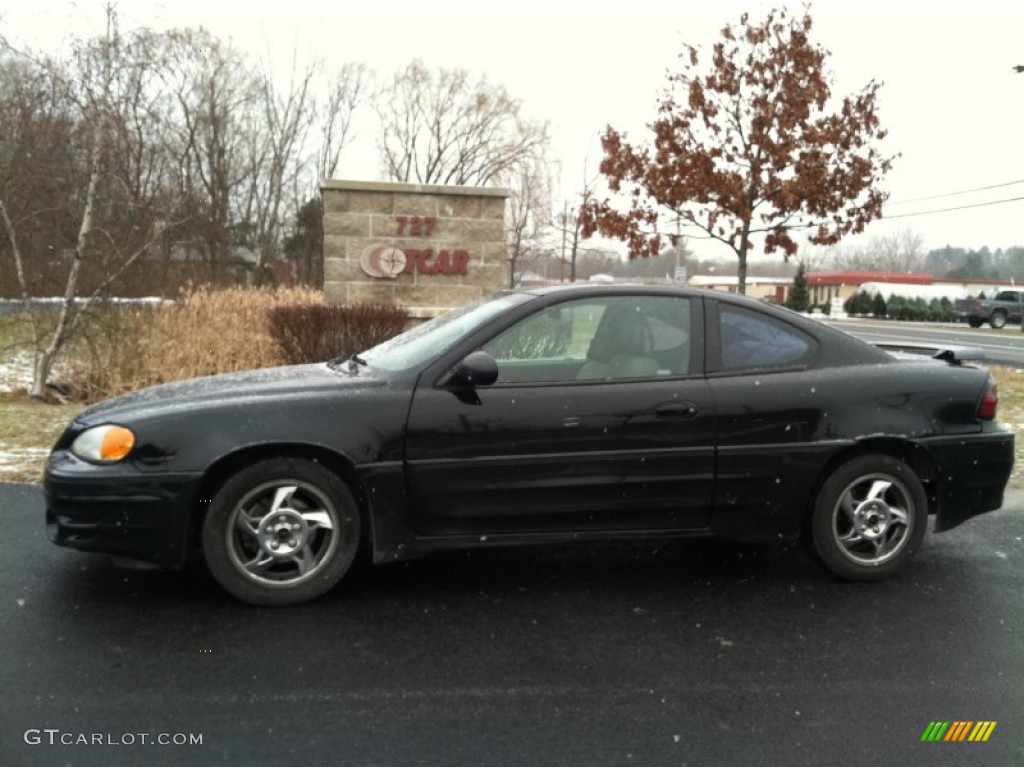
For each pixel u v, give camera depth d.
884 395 4.20
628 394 3.98
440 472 3.83
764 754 2.68
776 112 13.26
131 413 3.75
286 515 3.77
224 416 3.71
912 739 2.79
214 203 33.25
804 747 2.73
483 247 13.62
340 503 3.82
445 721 2.85
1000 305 37.25
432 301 13.56
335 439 3.74
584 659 3.35
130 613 3.72
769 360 4.21
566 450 3.91
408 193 13.32
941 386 4.28
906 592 4.15
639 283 4.34
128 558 3.70
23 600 3.84
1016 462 7.25
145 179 11.23
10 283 10.26
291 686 3.08
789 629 3.68
